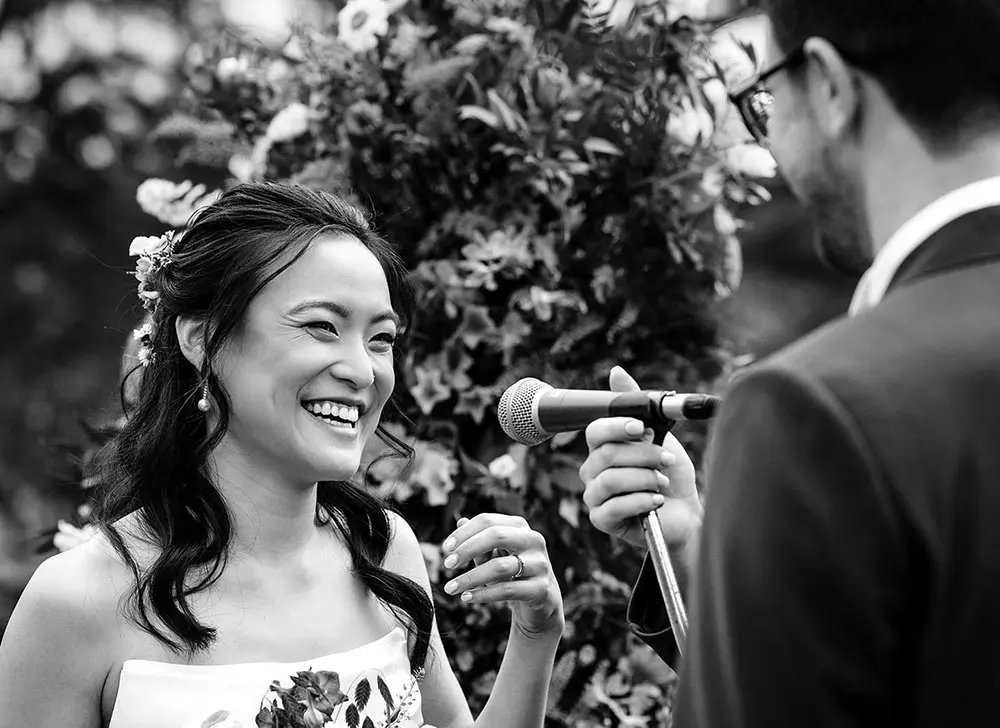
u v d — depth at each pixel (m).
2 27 10.80
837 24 1.16
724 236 3.04
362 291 2.05
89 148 10.84
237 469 2.07
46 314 10.19
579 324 2.84
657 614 1.85
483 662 2.83
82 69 10.80
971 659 0.97
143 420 2.14
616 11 2.92
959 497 0.99
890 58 1.14
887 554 0.97
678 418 1.75
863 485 0.99
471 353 2.86
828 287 9.45
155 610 1.96
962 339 1.04
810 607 0.98
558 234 2.85
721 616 1.01
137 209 10.54
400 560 2.36
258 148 3.12
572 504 2.77
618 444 1.72
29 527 9.45
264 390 2.00
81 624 1.93
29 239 10.34
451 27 3.01
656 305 2.97
